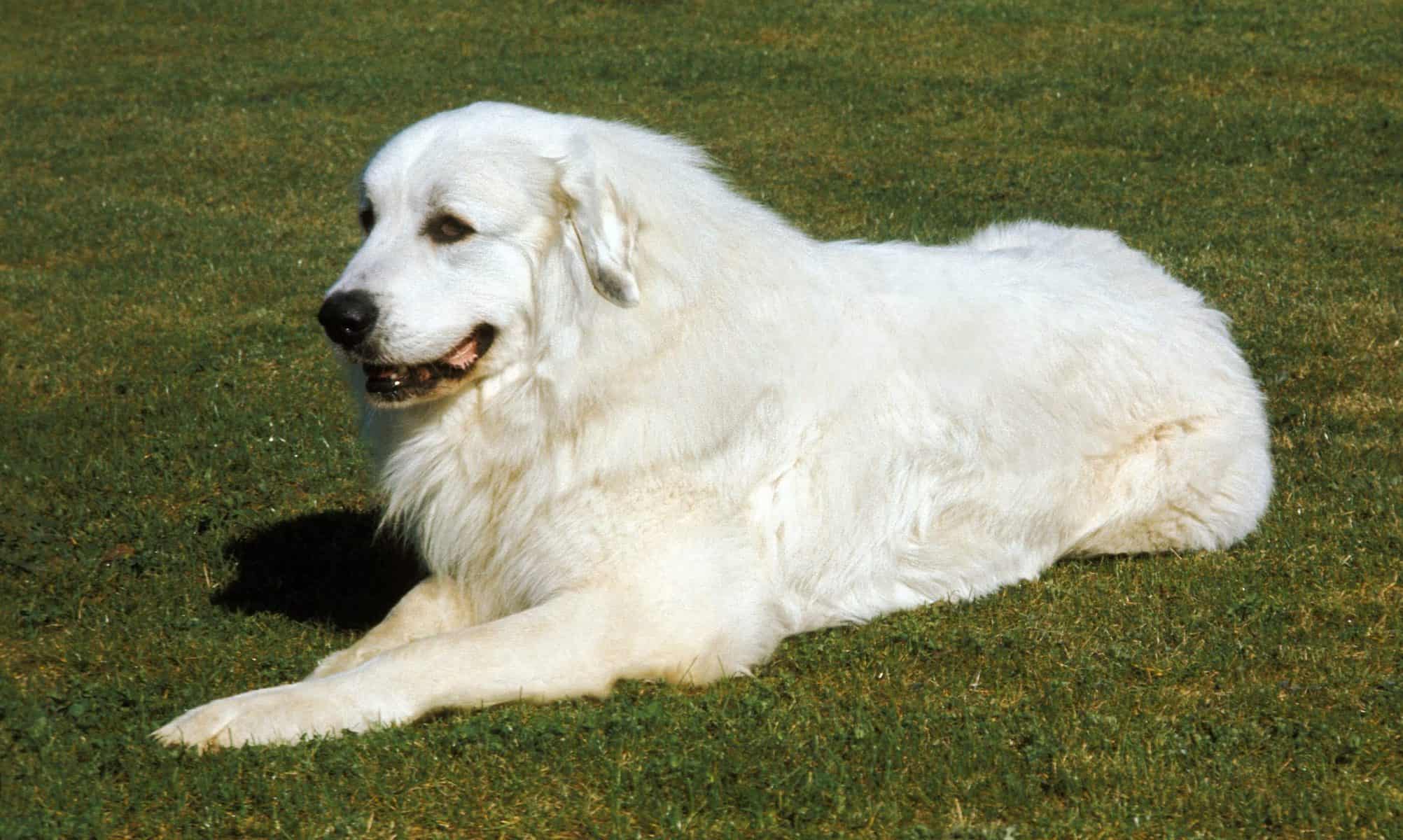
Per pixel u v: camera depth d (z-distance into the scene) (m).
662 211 4.97
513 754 4.12
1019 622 5.30
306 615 5.51
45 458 7.27
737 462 5.04
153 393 8.40
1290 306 9.55
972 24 22.48
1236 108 16.95
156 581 5.77
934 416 5.51
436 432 5.11
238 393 8.37
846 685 4.77
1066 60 19.97
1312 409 7.65
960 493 5.60
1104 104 17.50
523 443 4.96
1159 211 12.72
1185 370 6.13
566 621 4.69
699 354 4.93
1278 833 3.73
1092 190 13.64
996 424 5.63
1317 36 20.73
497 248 4.82
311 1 26.19
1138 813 3.81
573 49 21.89
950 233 11.94
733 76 19.62
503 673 4.55
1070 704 4.53
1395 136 15.43
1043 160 15.02
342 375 8.49
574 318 4.87
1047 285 6.07
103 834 3.63
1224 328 6.61
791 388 5.19
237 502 6.67
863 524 5.38
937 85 18.83
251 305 10.50
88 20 25.25
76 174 15.70
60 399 8.39
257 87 20.12
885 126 16.78
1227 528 5.99
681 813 3.80
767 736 4.24
